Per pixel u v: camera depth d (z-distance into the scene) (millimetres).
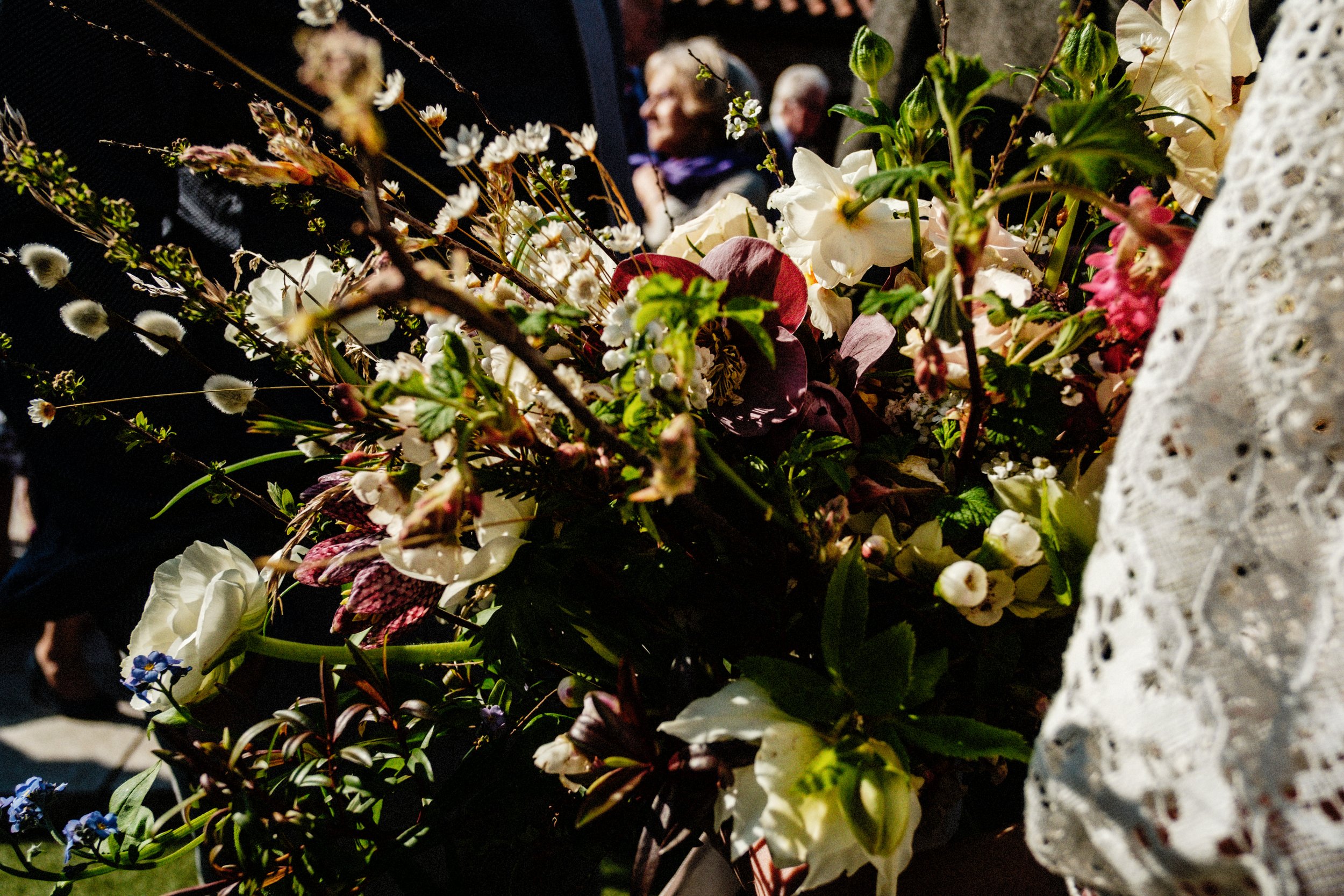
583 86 1485
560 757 628
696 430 567
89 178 1067
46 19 1021
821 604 637
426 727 835
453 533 504
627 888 758
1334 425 422
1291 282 427
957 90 529
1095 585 443
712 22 7250
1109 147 540
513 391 599
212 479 838
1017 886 619
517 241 761
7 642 2857
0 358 812
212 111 1187
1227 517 418
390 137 1241
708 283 520
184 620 746
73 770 2195
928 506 663
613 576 675
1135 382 480
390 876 876
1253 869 384
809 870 543
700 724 548
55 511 1148
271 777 785
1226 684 400
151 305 1083
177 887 1793
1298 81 446
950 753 539
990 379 612
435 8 1288
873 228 682
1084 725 434
